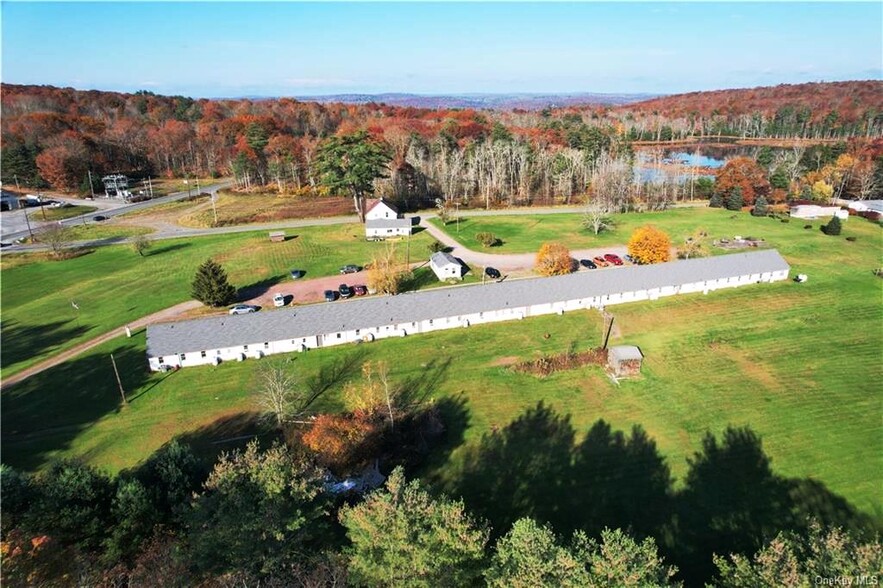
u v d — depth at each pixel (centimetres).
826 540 2753
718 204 13400
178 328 6097
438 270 8406
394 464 4362
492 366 5953
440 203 12031
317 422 4447
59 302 7694
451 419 5059
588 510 4019
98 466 4475
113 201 14550
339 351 6300
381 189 14050
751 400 5328
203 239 10744
